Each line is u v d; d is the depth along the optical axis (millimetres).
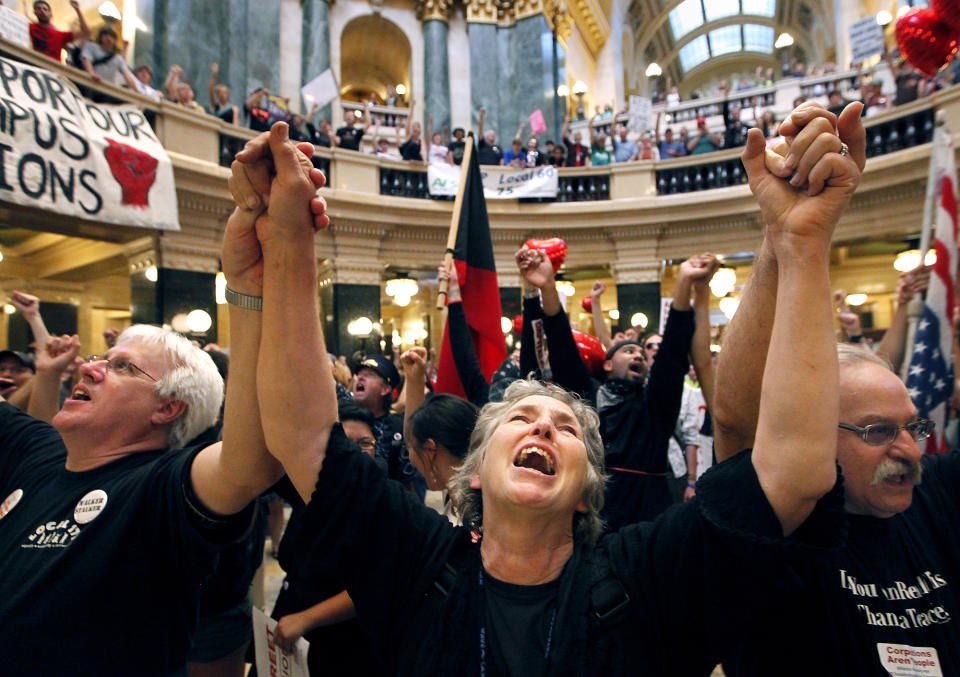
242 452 1159
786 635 1157
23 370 3131
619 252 11203
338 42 14570
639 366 2930
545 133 14594
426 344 14867
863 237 9453
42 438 1736
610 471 2531
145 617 1298
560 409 1279
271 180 1021
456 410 1993
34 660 1226
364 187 10250
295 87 13406
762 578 888
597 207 11016
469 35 14930
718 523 914
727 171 10812
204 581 1396
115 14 9281
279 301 1046
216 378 1716
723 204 10555
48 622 1244
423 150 11219
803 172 871
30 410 2303
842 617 1150
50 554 1338
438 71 14891
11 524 1472
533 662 1011
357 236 10219
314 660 1526
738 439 1123
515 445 1195
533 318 2635
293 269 1038
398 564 1153
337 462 1109
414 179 10883
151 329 1660
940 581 1222
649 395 2527
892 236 9250
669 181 11227
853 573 1200
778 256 910
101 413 1514
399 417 3395
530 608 1083
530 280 2486
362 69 17609
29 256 9977
